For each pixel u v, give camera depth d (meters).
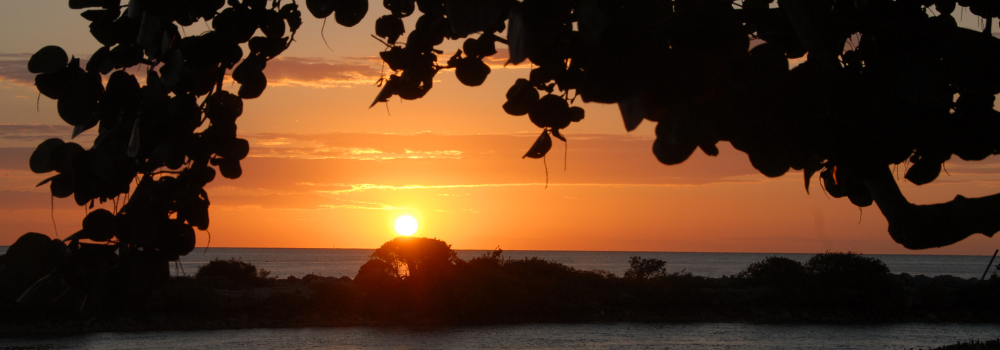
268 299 38.97
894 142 1.81
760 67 1.46
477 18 1.44
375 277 39.44
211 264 52.06
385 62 2.46
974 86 1.84
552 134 2.35
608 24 1.29
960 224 1.70
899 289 43.38
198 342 29.58
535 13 1.39
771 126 1.46
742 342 32.03
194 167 2.05
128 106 1.90
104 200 1.93
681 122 1.35
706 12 1.29
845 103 1.67
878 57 1.98
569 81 2.00
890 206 1.77
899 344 31.61
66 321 31.47
